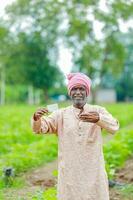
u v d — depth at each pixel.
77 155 7.21
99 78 65.94
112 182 11.74
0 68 68.19
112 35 63.25
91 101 68.25
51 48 67.00
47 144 18.44
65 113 7.38
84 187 7.16
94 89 66.25
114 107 52.28
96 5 62.22
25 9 64.88
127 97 104.19
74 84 7.31
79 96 7.32
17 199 10.46
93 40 63.66
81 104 7.36
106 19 62.38
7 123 28.88
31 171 14.00
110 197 10.86
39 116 7.10
